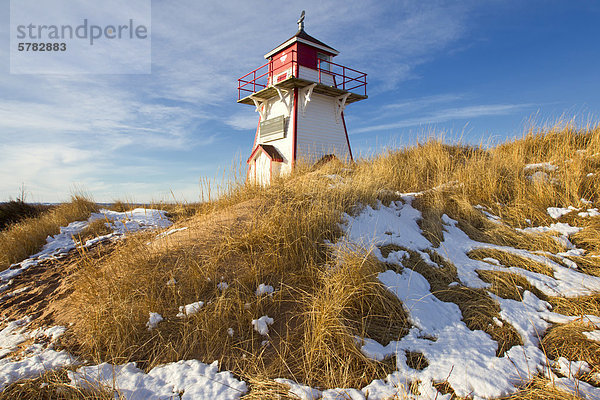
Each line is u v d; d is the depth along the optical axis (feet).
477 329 11.36
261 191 21.33
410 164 28.68
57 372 9.87
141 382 9.32
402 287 13.24
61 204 35.60
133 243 16.87
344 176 24.35
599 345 9.89
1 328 13.30
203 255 14.55
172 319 11.75
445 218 20.54
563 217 18.98
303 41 53.31
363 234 16.84
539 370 9.24
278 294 12.46
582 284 13.17
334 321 10.50
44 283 17.24
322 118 56.29
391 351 10.20
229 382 9.27
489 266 15.25
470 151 30.50
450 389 8.77
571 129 27.94
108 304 12.32
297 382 9.25
